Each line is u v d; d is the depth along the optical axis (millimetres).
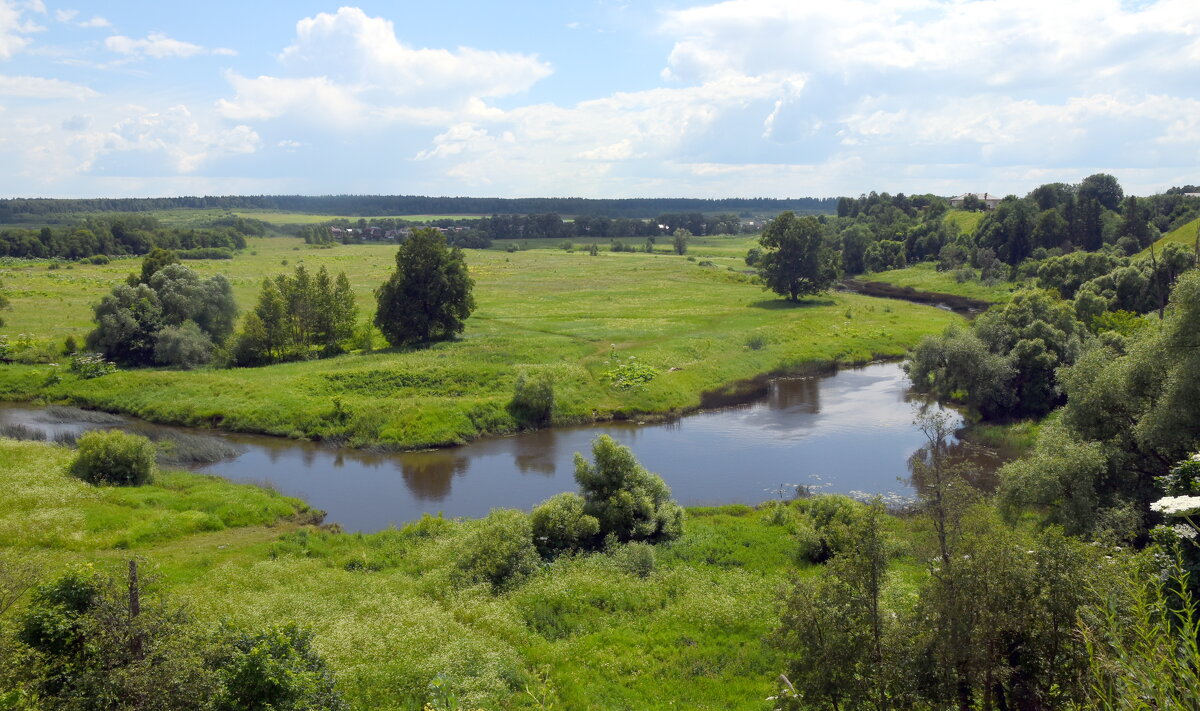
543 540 33188
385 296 80750
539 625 26469
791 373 75938
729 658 23828
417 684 20609
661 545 34156
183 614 17359
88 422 57500
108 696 14633
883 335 88688
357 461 50250
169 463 48281
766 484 45375
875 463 48719
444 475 47438
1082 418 31438
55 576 18641
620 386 64812
